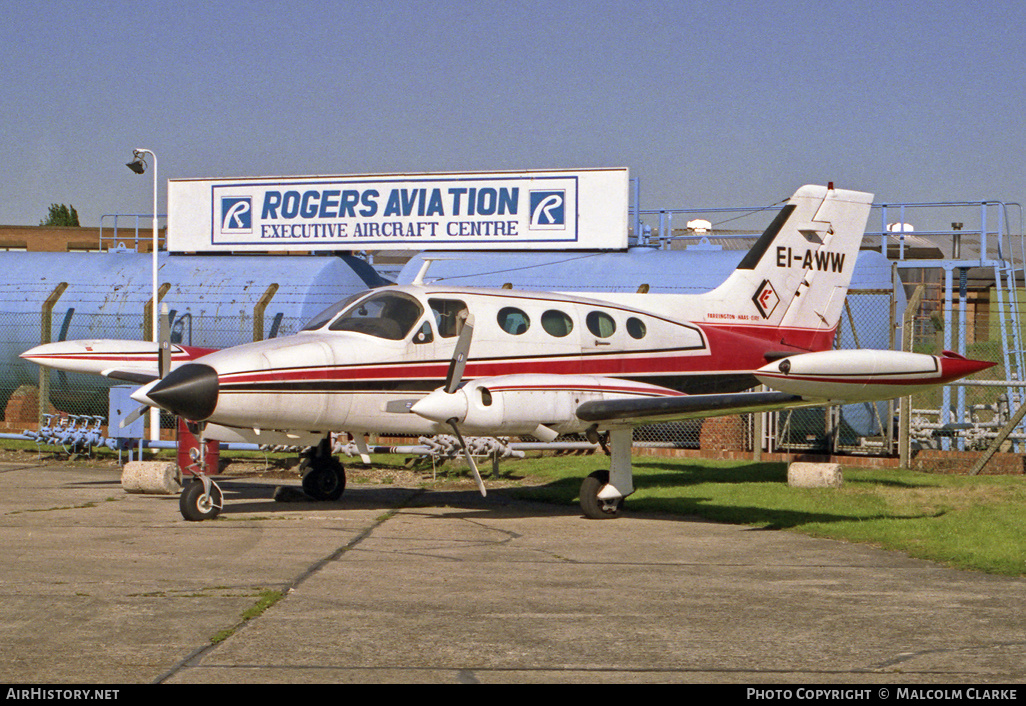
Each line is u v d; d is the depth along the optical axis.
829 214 15.10
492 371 11.84
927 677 5.21
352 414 11.23
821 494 12.66
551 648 5.73
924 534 9.72
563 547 9.30
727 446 16.83
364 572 7.91
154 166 18.97
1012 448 16.59
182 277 20.03
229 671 5.24
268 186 21.28
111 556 8.48
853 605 6.84
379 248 20.67
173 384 10.22
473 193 20.22
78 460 17.42
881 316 17.88
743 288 14.46
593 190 19.61
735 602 6.91
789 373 9.52
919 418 17.48
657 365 13.05
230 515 11.33
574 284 18.83
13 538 9.43
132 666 5.31
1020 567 8.14
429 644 5.79
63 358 14.27
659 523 10.97
